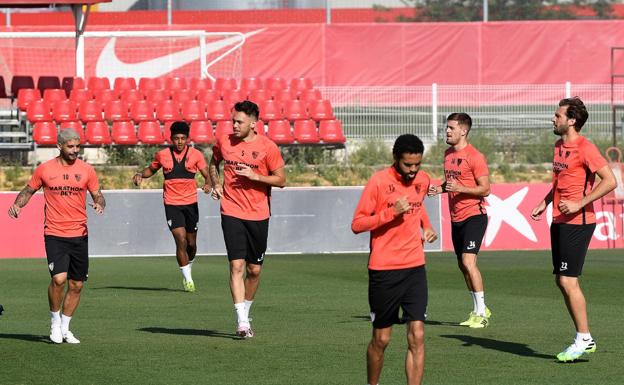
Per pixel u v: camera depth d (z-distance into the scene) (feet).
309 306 89.86
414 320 49.88
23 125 181.57
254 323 79.46
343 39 226.58
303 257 135.44
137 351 66.69
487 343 69.92
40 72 214.69
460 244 78.43
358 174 167.84
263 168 70.90
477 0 258.98
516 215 143.13
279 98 191.83
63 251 69.05
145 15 242.78
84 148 174.60
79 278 69.82
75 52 207.00
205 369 60.54
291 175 166.61
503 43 228.02
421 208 50.88
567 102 63.62
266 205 71.67
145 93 192.75
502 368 60.95
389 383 56.65
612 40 227.81
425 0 257.96
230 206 70.95
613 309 87.51
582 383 56.59
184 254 101.50
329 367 61.11
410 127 182.09
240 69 214.90
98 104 179.93
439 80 228.02
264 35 225.15
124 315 84.48
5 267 124.26
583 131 184.85
